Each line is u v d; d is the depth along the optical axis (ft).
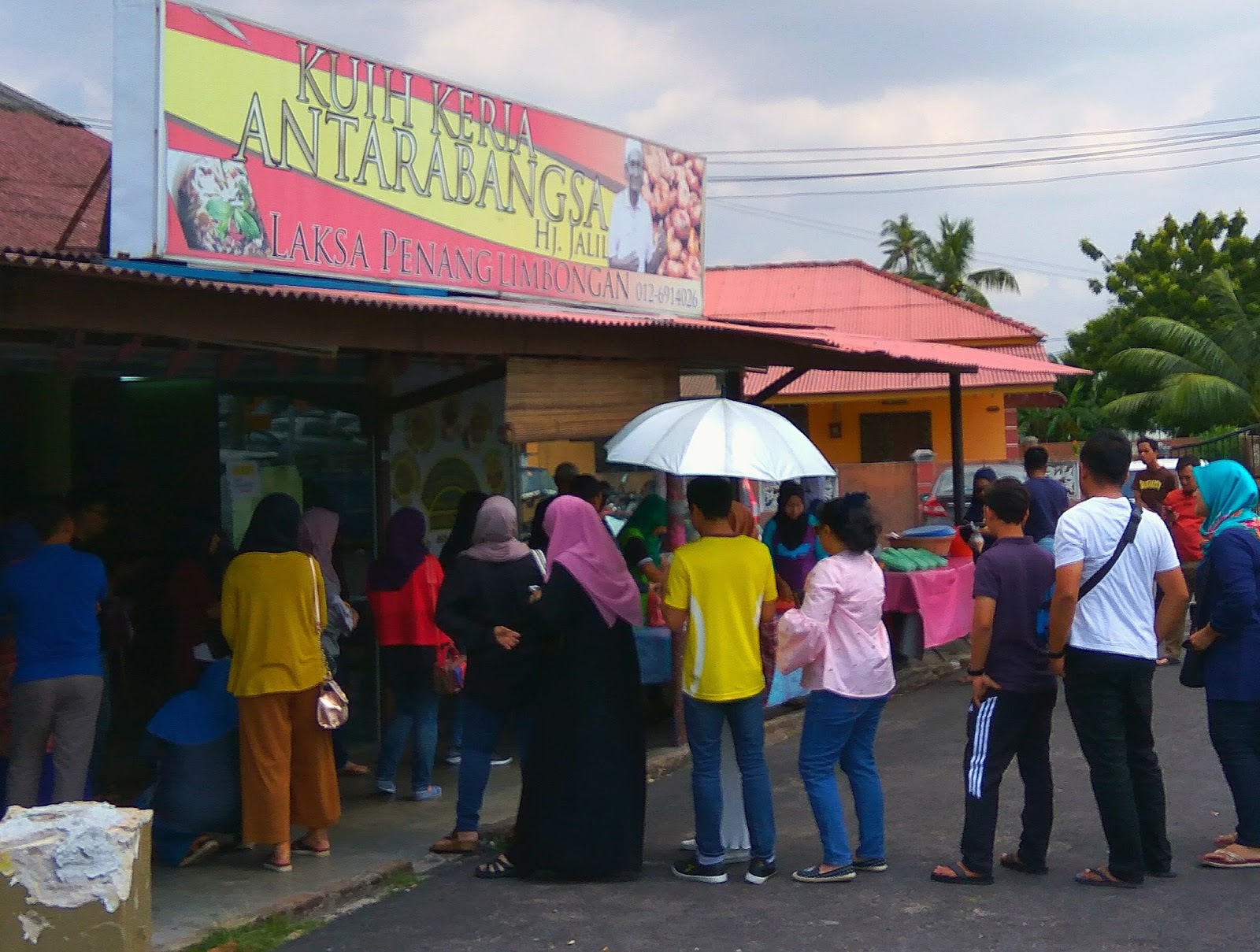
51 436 25.48
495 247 29.60
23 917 12.43
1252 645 18.61
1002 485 18.61
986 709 18.33
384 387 28.04
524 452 33.35
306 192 24.95
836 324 88.07
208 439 26.32
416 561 23.77
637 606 19.81
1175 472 40.60
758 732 19.08
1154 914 16.97
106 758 25.79
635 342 27.91
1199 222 134.31
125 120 22.35
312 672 19.45
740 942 16.46
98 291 16.92
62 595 18.16
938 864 19.67
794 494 30.73
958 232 172.24
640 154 34.88
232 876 19.25
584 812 19.02
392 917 17.81
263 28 24.02
